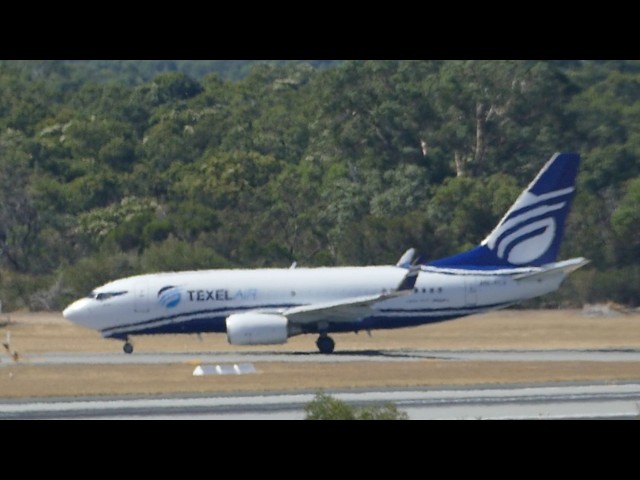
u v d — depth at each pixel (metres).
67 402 181.38
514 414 162.88
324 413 144.75
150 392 190.88
